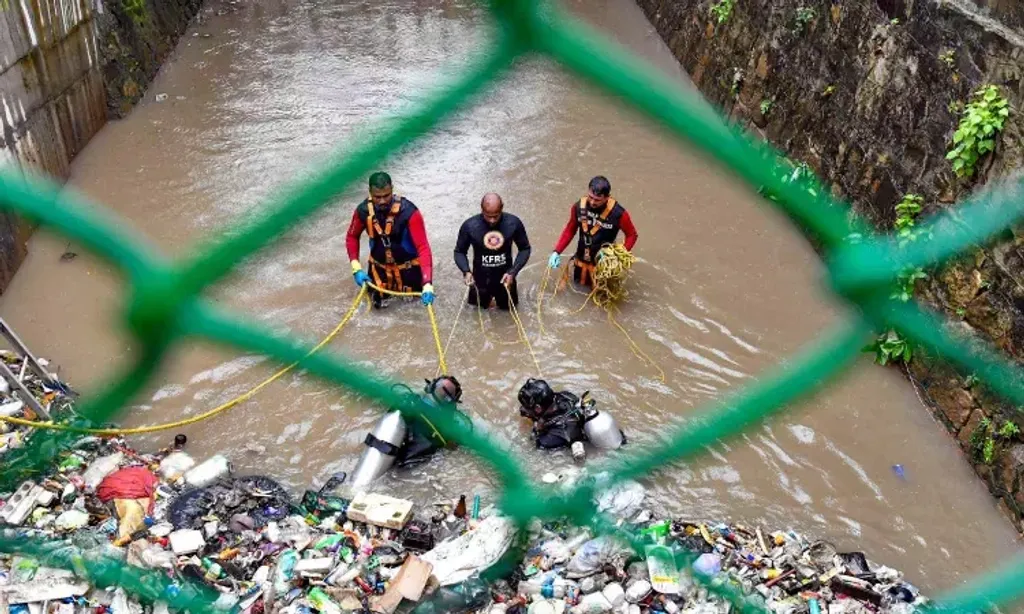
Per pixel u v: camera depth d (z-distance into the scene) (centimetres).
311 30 1291
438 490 546
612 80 208
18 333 665
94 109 970
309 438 589
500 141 962
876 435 599
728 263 775
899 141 678
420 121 214
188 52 1221
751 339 687
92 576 450
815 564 500
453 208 846
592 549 485
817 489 559
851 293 495
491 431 598
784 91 887
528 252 690
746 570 489
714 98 1059
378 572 478
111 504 512
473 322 700
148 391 611
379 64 1171
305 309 701
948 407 595
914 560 516
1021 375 529
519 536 493
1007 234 542
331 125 1002
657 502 544
